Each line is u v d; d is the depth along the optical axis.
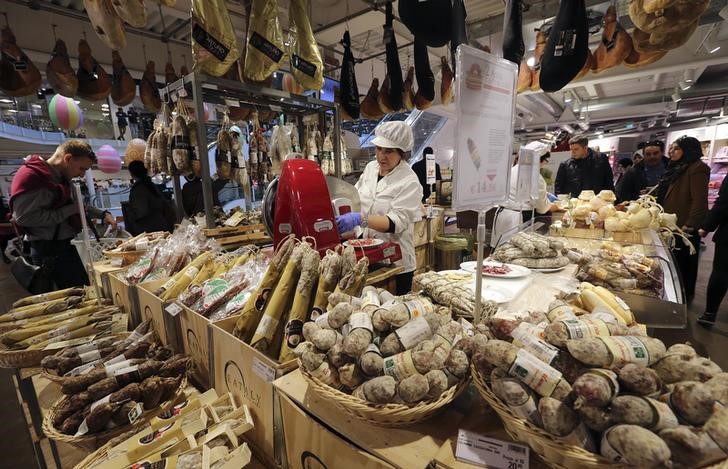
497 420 0.75
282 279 1.14
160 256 1.86
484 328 0.80
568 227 2.28
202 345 1.34
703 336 2.95
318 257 1.16
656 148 4.61
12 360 1.42
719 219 2.92
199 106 2.09
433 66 5.75
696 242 3.43
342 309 0.85
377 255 1.51
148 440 1.04
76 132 5.74
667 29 1.53
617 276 1.42
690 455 0.47
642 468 0.49
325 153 3.17
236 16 3.71
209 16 1.83
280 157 2.88
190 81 2.10
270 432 1.07
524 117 8.66
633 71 5.21
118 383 1.25
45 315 1.73
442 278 1.41
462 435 0.70
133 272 1.84
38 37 3.39
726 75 6.32
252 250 1.79
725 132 7.89
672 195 3.47
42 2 2.94
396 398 0.72
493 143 0.88
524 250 1.68
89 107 5.71
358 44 5.17
